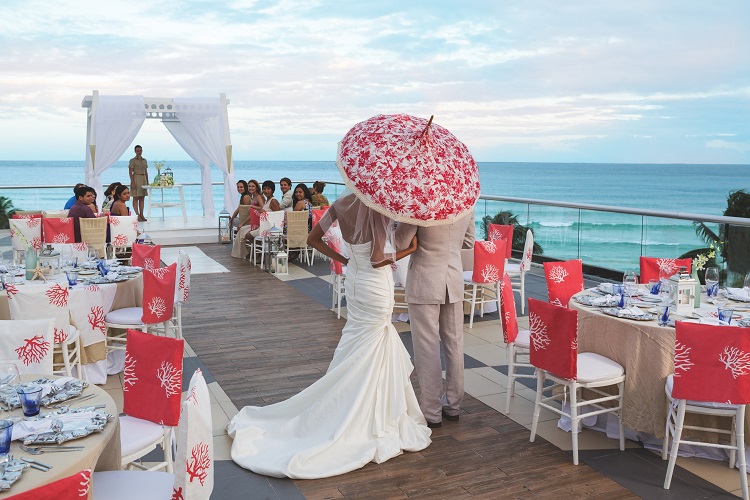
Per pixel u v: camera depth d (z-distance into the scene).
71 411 2.76
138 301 5.91
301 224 10.45
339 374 4.16
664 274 4.79
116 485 2.70
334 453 3.89
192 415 2.35
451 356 4.48
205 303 8.09
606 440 4.23
